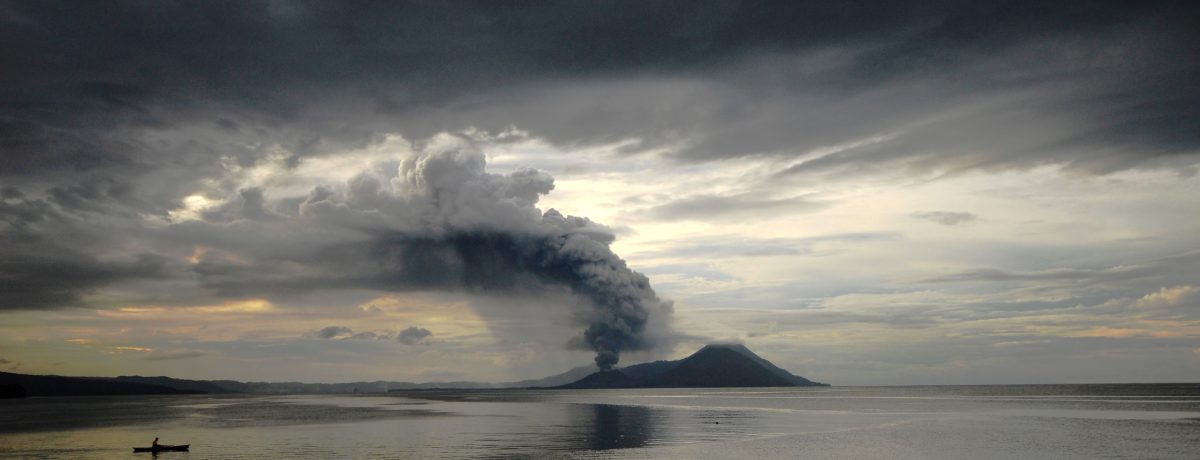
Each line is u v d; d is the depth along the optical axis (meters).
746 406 133.38
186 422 92.88
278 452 55.25
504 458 50.50
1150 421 80.19
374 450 55.94
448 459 50.25
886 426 75.31
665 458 49.84
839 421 84.19
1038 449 53.53
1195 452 51.47
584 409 124.81
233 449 57.56
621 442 60.66
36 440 67.88
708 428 75.06
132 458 53.41
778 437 63.94
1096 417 87.69
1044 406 120.25
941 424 77.31
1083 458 48.59
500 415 104.88
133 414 120.38
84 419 103.69
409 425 82.62
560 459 49.84
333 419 96.12
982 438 61.44
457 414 109.38
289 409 135.38
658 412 110.44
